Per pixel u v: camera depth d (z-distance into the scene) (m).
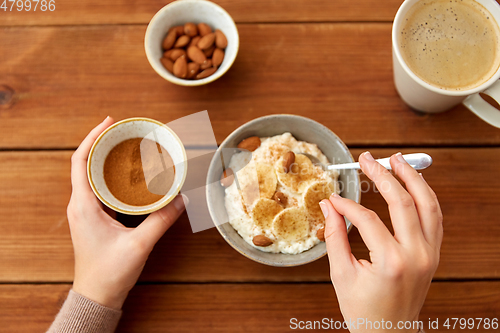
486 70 0.54
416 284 0.47
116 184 0.54
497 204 0.60
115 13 0.62
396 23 0.53
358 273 0.48
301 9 0.62
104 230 0.55
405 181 0.49
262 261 0.52
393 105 0.61
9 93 0.61
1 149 0.61
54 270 0.59
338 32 0.62
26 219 0.60
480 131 0.61
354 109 0.61
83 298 0.55
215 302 0.59
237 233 0.56
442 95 0.53
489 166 0.60
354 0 0.62
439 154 0.61
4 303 0.59
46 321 0.59
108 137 0.54
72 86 0.61
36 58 0.62
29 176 0.60
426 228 0.48
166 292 0.59
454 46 0.54
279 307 0.59
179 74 0.59
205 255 0.59
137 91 0.61
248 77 0.61
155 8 0.62
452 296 0.59
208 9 0.59
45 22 0.62
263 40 0.62
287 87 0.61
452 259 0.59
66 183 0.60
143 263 0.56
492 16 0.54
